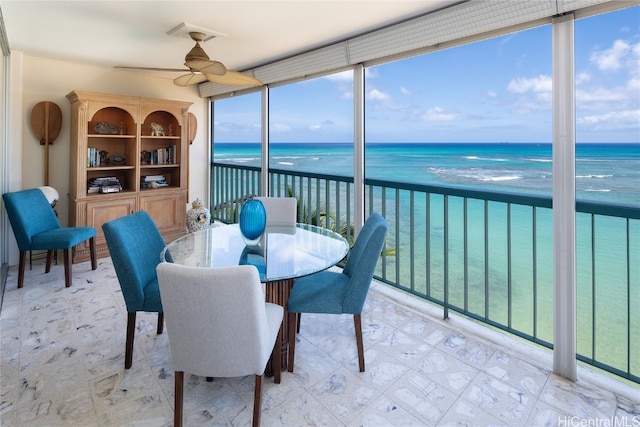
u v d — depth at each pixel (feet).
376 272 12.00
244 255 7.15
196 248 7.68
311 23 9.70
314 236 8.74
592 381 6.70
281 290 6.79
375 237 6.52
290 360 6.84
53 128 13.57
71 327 8.50
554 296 6.95
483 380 6.70
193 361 4.97
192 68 9.52
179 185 16.19
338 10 8.86
